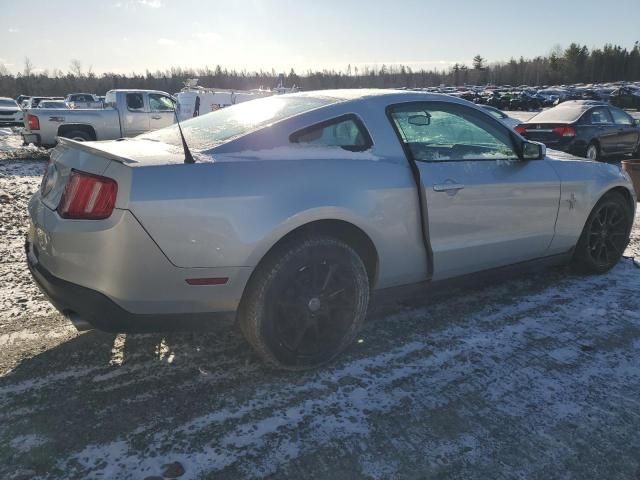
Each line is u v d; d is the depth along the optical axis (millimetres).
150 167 2502
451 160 3453
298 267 2793
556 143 11766
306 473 2213
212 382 2842
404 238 3201
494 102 49125
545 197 3912
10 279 4262
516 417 2611
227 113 3486
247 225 2607
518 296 4105
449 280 3559
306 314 2855
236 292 2664
